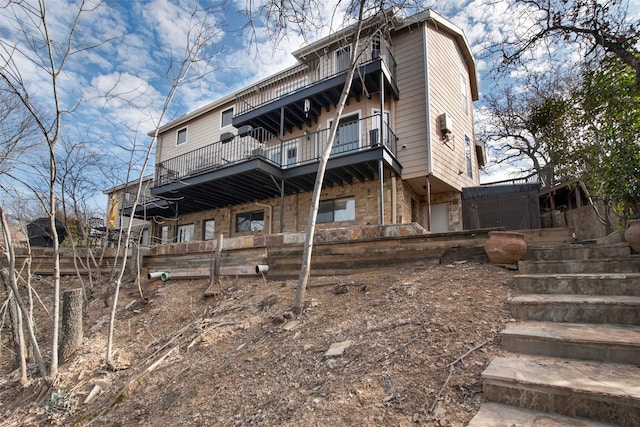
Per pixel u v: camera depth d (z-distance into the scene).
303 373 2.73
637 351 2.07
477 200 10.39
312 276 5.34
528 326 2.57
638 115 4.52
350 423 2.00
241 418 2.43
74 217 7.41
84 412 3.30
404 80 10.07
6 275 4.70
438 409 1.95
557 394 1.81
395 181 9.47
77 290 4.63
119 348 4.42
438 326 2.82
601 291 3.01
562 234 5.76
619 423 1.66
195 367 3.45
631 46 4.11
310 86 9.66
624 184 4.56
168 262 6.99
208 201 12.52
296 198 11.24
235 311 4.63
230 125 14.04
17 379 4.15
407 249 4.86
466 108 12.46
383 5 4.61
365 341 2.89
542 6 4.30
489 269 4.02
